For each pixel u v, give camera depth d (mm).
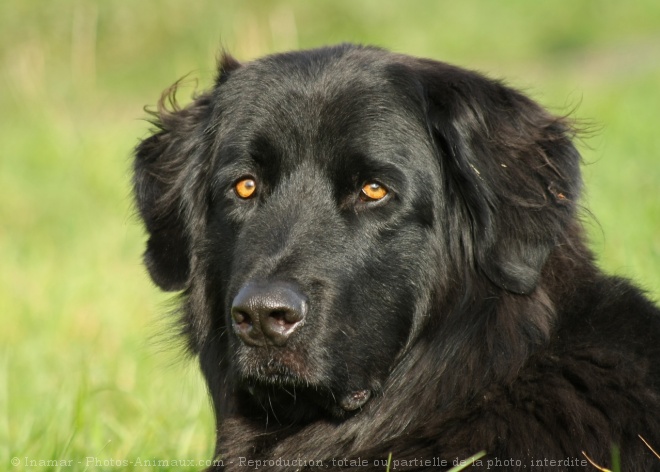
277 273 7766
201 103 9664
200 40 38562
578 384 7805
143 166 9805
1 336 16812
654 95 33344
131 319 17672
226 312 8180
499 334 8117
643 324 8172
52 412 12102
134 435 11641
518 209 8164
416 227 8281
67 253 22844
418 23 48250
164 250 9367
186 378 13188
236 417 8883
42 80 33625
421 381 8336
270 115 8539
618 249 15828
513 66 46094
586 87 37938
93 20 32312
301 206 8242
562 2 52438
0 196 26781
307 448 8508
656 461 7508
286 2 43594
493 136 8430
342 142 8289
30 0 36500
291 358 7719
